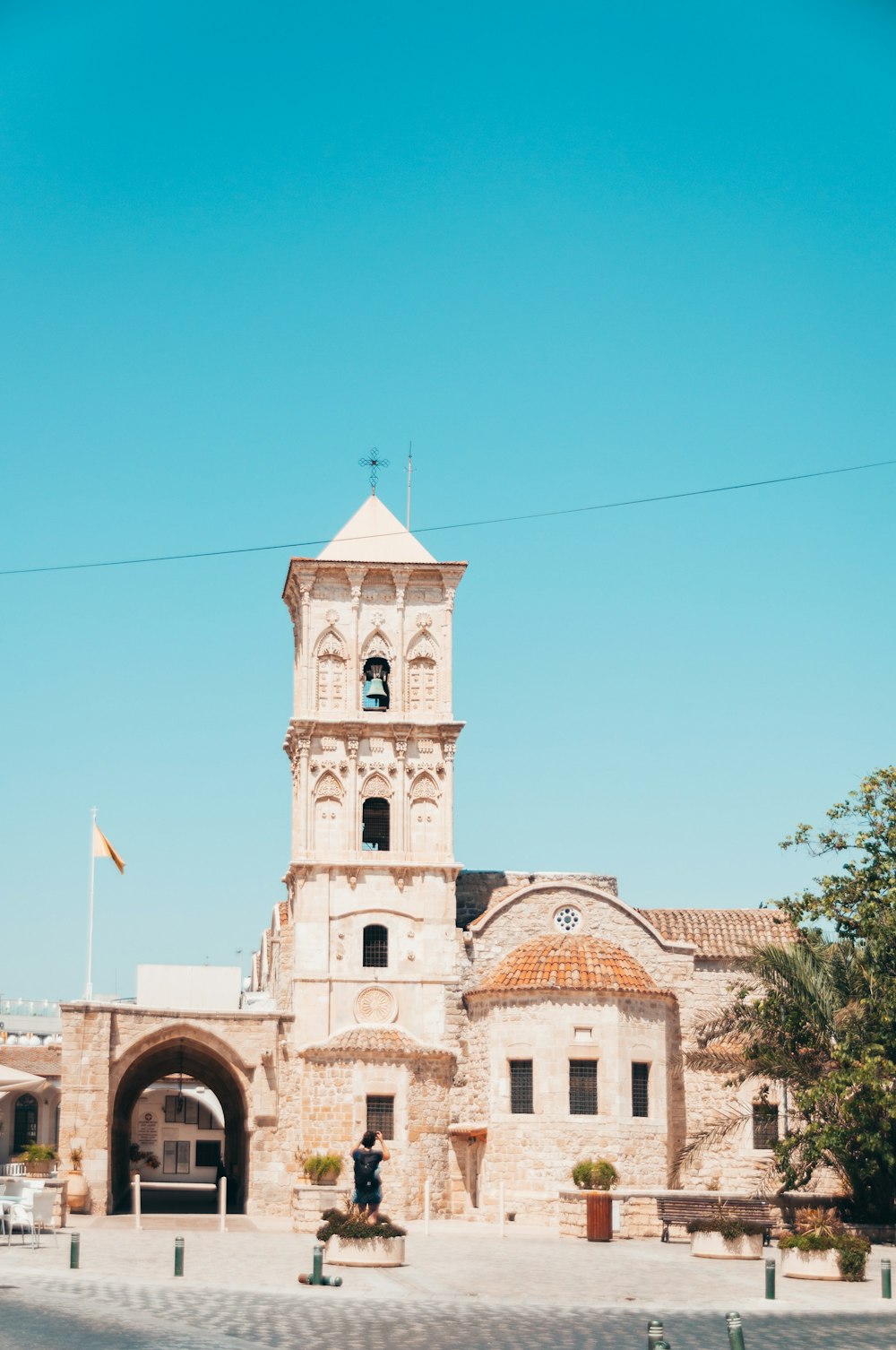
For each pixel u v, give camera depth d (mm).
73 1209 71375
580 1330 38281
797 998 62656
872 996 61438
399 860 77625
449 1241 60062
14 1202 54250
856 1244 48938
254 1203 73500
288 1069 75312
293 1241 58375
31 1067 97562
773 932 80812
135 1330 36156
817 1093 58812
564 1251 55531
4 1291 41875
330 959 76438
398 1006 76188
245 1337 35844
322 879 77188
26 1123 97562
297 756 78938
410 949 76938
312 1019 75625
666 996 72688
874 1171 60062
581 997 71188
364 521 81625
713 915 82875
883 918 61625
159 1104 115250
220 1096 92188
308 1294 43094
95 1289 42781
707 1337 37406
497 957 77375
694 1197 60406
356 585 80000
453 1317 39906
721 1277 48562
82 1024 73125
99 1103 72625
